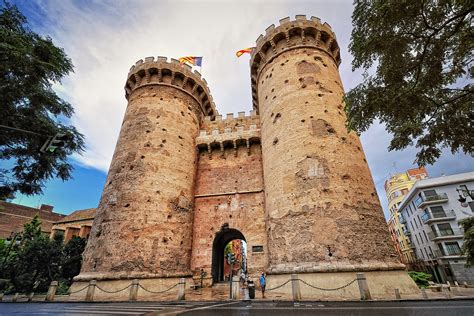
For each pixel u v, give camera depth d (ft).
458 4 21.89
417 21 25.68
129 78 90.43
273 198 60.18
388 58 28.55
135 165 69.46
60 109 39.58
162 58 90.17
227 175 81.66
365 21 27.99
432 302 35.65
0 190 38.78
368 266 44.62
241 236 85.46
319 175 54.60
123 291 52.54
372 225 50.57
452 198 132.26
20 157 39.11
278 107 69.72
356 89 31.40
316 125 61.11
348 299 39.24
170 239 64.80
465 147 30.86
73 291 55.62
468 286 81.25
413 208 156.97
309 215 51.57
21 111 35.01
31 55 33.01
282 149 62.75
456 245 125.39
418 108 29.07
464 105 29.07
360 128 32.60
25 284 80.23
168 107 82.58
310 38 79.66
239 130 86.02
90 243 63.21
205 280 67.00
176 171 74.23
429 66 27.63
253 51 90.94
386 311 27.45
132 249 58.49
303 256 48.70
